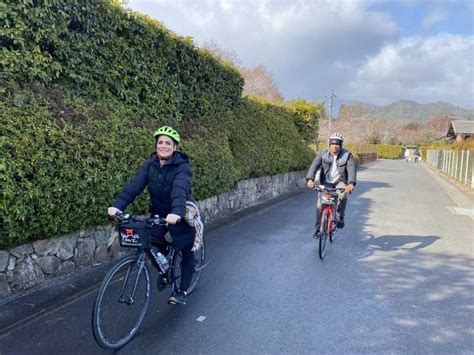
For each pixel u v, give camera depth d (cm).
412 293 472
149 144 589
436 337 362
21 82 451
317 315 402
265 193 1229
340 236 760
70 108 488
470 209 1177
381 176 2488
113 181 504
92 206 479
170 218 337
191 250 399
